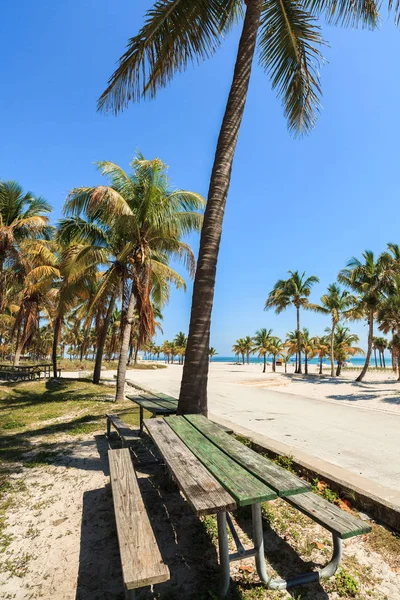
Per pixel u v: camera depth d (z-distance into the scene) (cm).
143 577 165
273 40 594
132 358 5231
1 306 1727
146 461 445
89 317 1267
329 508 246
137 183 1091
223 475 232
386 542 275
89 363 4472
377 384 2291
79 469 447
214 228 439
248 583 227
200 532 290
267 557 256
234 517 315
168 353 9500
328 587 226
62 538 292
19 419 811
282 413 947
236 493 202
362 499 331
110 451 367
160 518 313
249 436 544
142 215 1070
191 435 331
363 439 643
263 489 208
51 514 334
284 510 327
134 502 247
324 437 658
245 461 258
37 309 2247
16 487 397
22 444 573
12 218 1727
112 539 288
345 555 259
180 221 1092
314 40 570
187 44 522
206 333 434
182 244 1235
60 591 229
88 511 337
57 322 1914
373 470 465
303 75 598
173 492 365
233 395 1400
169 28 497
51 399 1152
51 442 580
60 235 1276
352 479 366
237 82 464
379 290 2436
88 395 1232
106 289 1200
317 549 265
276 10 567
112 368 4253
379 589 224
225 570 212
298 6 568
